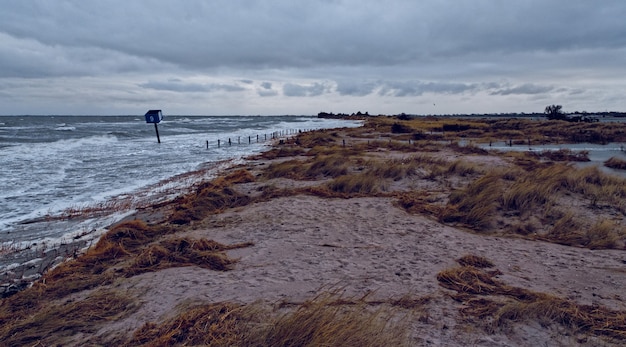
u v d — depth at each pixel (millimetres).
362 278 5453
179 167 20578
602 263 6121
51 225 9438
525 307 4359
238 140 40188
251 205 10352
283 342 3621
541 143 36188
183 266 6113
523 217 8656
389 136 44719
